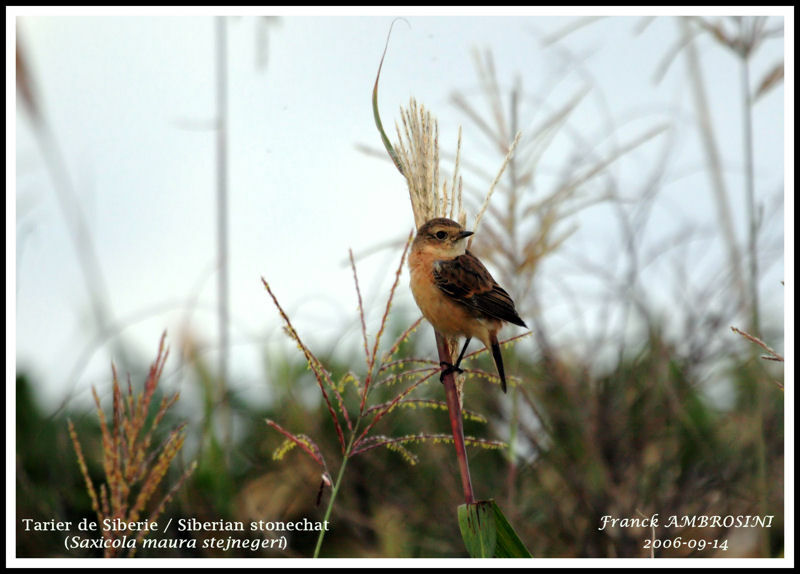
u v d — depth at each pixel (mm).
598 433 12664
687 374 12945
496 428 12805
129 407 6551
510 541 7082
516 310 10938
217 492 10305
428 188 7738
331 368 11680
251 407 12078
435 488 12352
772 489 11719
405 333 6824
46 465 10852
